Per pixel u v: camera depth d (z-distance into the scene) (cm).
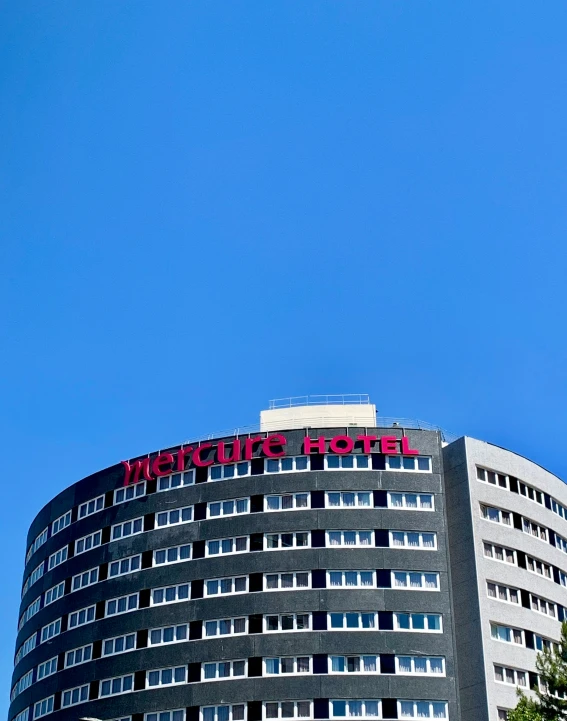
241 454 10425
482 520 10131
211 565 10050
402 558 9850
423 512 10100
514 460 10688
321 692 9294
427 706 9269
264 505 10138
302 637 9525
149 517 10638
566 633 7981
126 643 10188
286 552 9894
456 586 9938
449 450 10519
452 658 9488
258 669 9475
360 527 9956
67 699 10438
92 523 11156
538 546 10512
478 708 9319
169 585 10169
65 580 11162
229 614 9775
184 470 10638
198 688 9575
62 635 10875
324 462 10238
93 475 11456
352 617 9594
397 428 10425
